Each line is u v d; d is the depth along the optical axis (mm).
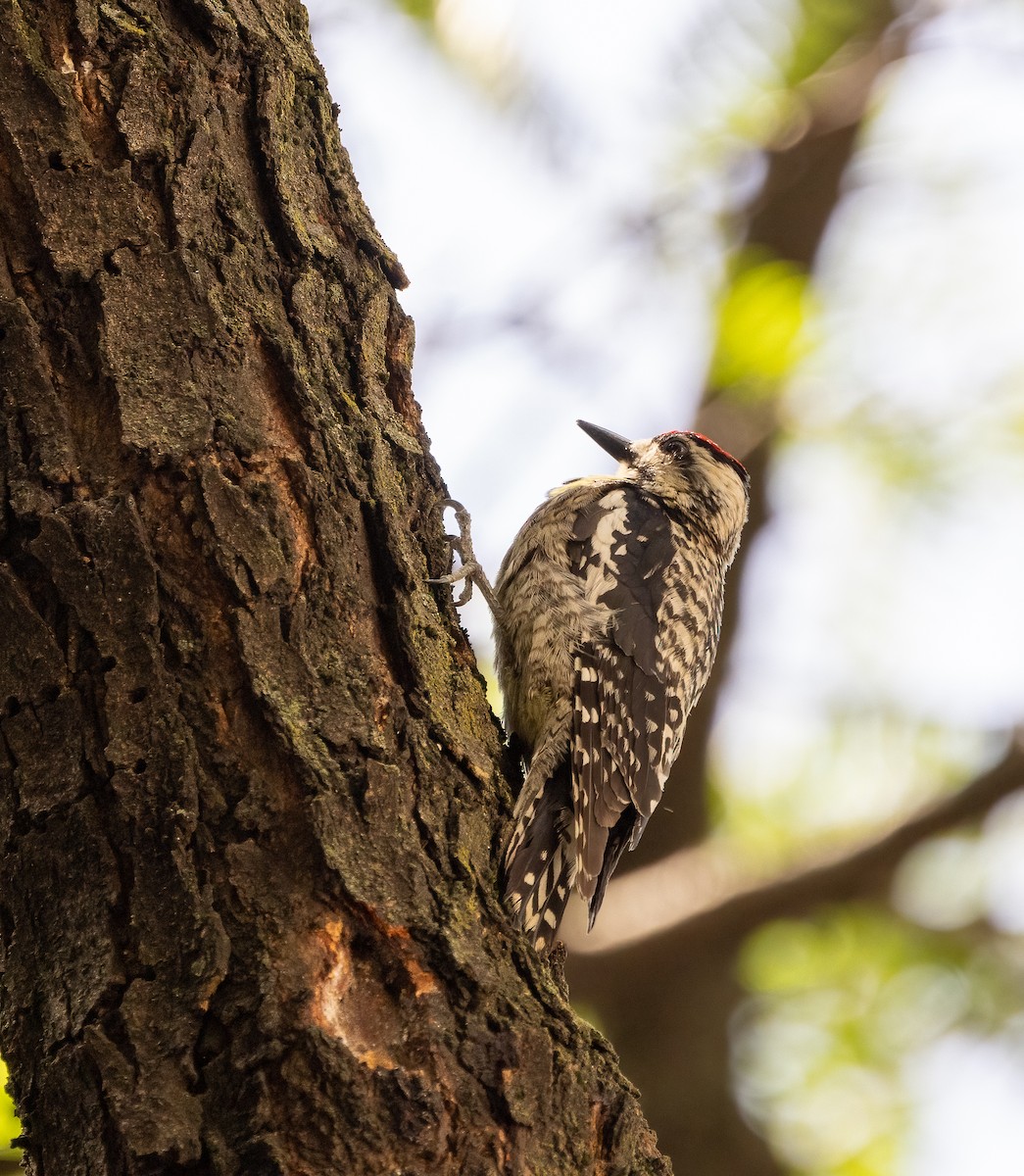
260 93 6730
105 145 6230
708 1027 15445
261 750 5738
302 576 6098
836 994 15672
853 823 15547
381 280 7156
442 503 7254
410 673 6379
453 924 5828
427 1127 5332
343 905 5633
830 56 16172
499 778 6680
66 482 5809
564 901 8594
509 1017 5738
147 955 5426
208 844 5574
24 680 5691
